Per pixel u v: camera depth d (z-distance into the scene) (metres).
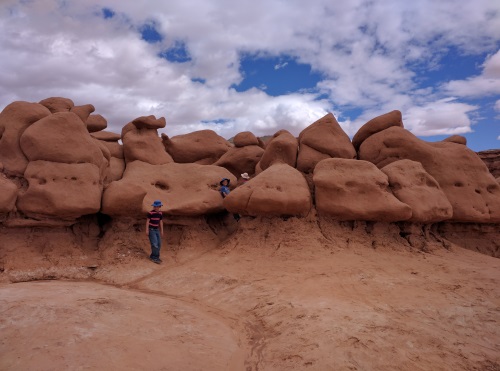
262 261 8.69
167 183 11.50
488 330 5.18
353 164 9.94
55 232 9.40
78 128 9.79
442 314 5.60
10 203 8.71
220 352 4.77
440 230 11.12
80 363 4.17
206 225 10.97
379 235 9.52
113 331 5.02
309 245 9.03
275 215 9.77
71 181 9.29
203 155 14.97
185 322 5.69
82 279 8.54
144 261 9.29
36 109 9.88
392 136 11.18
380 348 4.55
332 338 4.77
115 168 12.20
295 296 6.44
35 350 4.39
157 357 4.46
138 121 12.64
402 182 9.89
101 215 10.48
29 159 9.38
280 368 4.36
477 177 11.34
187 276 8.19
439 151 11.43
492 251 11.04
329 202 9.60
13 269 8.33
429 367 4.23
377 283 6.98
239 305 6.55
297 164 11.29
